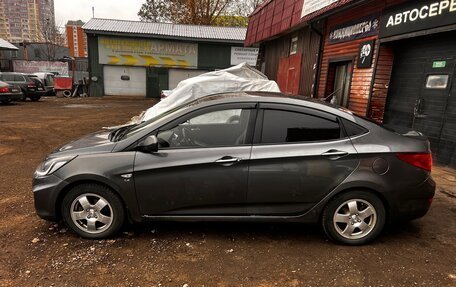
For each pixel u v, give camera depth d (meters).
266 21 15.55
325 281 3.21
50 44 45.03
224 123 3.87
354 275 3.31
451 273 3.37
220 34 29.41
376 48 7.91
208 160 3.70
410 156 3.74
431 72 6.74
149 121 4.29
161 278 3.22
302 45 12.64
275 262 3.51
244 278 3.24
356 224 3.79
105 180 3.71
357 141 3.76
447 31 5.95
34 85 22.19
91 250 3.67
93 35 27.58
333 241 3.88
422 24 6.41
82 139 4.34
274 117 3.83
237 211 3.80
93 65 28.19
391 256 3.65
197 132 3.86
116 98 27.38
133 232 4.07
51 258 3.51
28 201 5.01
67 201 3.81
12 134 10.65
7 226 4.20
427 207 3.84
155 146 3.70
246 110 3.86
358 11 8.74
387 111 8.07
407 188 3.73
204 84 7.78
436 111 6.65
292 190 3.73
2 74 21.39
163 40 28.33
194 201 3.78
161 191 3.76
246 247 3.79
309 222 3.85
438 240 4.00
